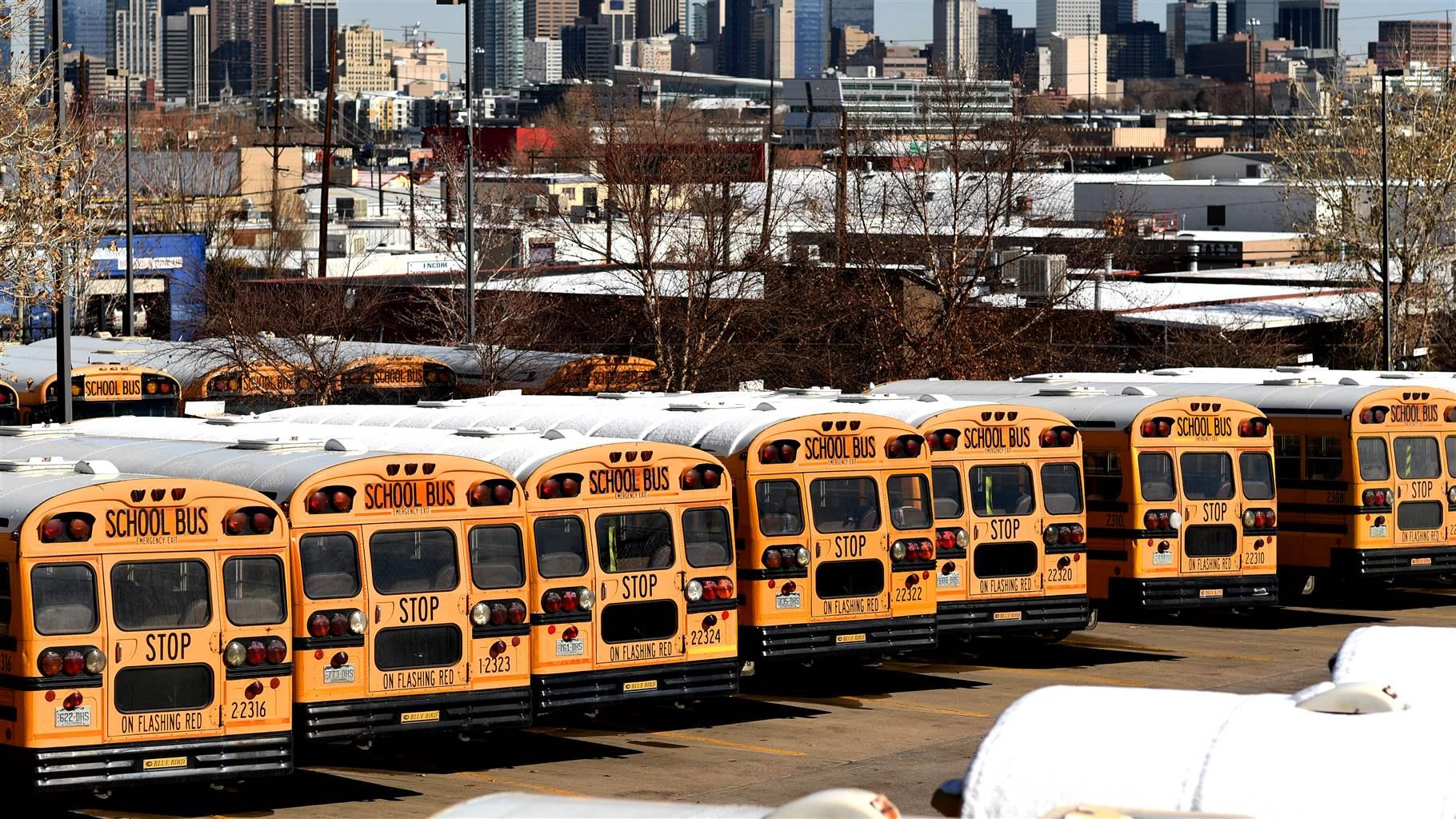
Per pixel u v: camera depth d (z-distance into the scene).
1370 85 83.00
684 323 58.28
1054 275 63.88
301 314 57.16
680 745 23.31
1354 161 79.12
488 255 79.88
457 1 53.97
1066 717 7.93
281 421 27.03
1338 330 74.81
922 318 62.50
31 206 37.34
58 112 40.12
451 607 21.09
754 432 24.69
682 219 71.81
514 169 120.25
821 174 84.94
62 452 23.42
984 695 26.61
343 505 20.41
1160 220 118.19
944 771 21.59
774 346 60.34
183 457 22.17
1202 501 29.84
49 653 18.12
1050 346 62.62
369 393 48.53
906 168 69.56
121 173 113.62
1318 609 35.53
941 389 34.16
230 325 50.25
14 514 18.41
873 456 25.53
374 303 62.62
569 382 51.31
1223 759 7.45
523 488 22.05
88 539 18.44
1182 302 73.94
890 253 62.97
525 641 21.67
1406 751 7.34
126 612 18.59
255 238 128.62
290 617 19.72
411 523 20.92
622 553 22.73
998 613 27.42
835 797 6.57
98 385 43.09
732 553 23.73
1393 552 32.75
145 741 18.61
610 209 72.25
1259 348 65.38
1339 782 7.25
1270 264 104.69
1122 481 29.58
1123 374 36.97
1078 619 28.16
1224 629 33.00
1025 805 7.61
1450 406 33.50
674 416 26.05
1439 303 76.50
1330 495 32.88
